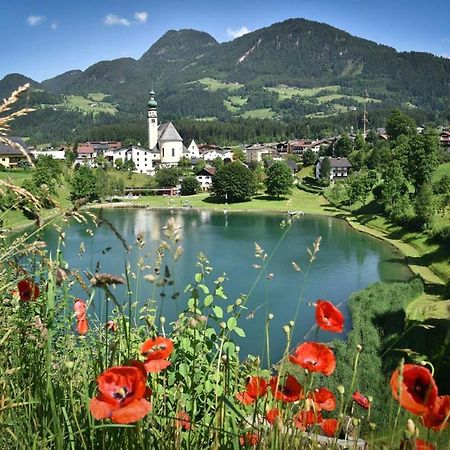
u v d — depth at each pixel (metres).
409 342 14.18
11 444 1.94
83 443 1.80
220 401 2.19
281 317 25.48
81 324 2.54
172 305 19.31
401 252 49.16
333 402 2.03
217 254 44.62
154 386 2.57
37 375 2.16
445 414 1.44
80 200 2.50
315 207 86.62
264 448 1.91
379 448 1.74
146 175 122.75
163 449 2.00
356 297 28.95
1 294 2.56
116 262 26.91
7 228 2.77
